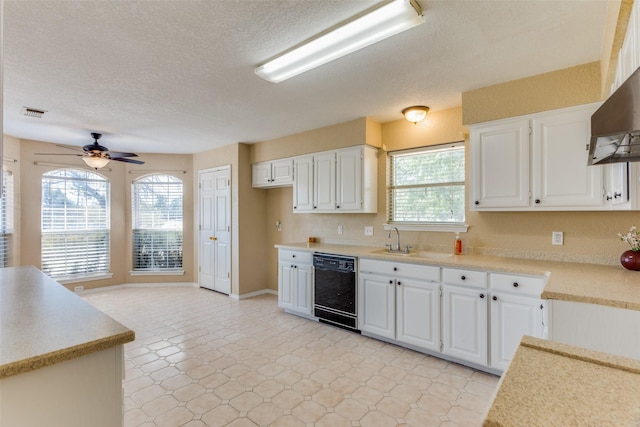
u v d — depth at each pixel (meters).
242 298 4.88
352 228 4.14
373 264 3.25
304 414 2.09
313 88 2.77
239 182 4.86
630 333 1.50
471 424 1.99
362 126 3.62
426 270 2.87
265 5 1.67
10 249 4.38
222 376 2.56
